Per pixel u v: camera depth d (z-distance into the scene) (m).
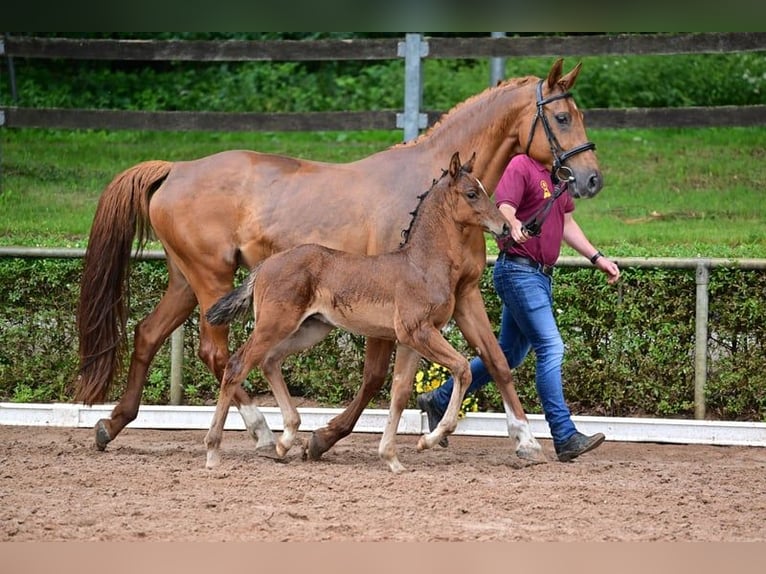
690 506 8.92
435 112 17.48
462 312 10.46
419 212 10.05
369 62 24.88
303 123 17.77
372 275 9.95
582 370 12.45
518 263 10.54
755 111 16.88
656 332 12.32
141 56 18.31
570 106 10.50
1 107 17.98
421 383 12.12
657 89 23.03
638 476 10.02
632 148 20.72
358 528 8.16
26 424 12.59
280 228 10.63
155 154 20.75
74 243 14.28
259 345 10.06
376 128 17.62
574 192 10.39
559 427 10.60
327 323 10.48
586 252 11.15
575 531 8.16
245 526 8.16
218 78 24.50
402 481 9.63
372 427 12.23
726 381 12.19
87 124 18.03
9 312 13.06
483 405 12.62
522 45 17.34
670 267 12.16
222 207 10.80
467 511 8.65
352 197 10.59
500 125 10.67
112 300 11.18
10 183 18.70
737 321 12.20
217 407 10.18
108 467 10.18
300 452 11.20
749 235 15.67
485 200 9.91
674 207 17.44
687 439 11.84
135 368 11.31
